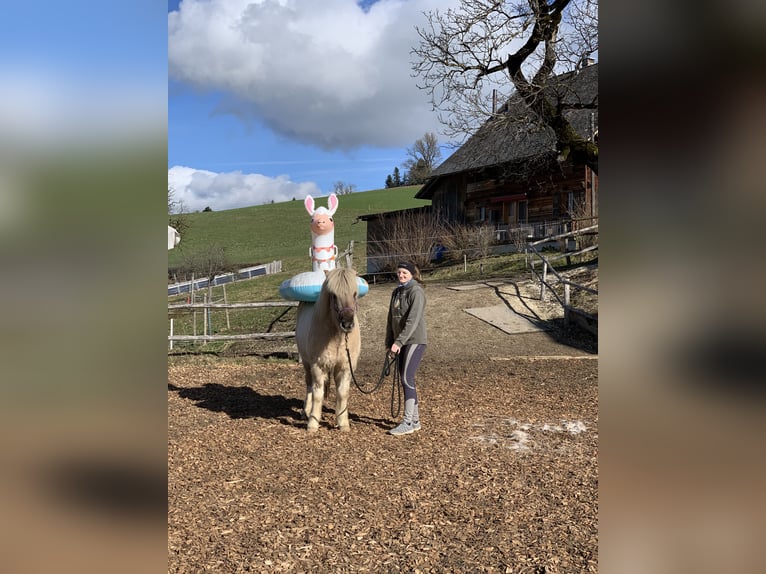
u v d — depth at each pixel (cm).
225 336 1094
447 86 1402
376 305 1339
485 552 318
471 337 1123
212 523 361
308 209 707
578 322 1137
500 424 578
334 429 580
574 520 353
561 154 1430
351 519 365
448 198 2430
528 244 1479
